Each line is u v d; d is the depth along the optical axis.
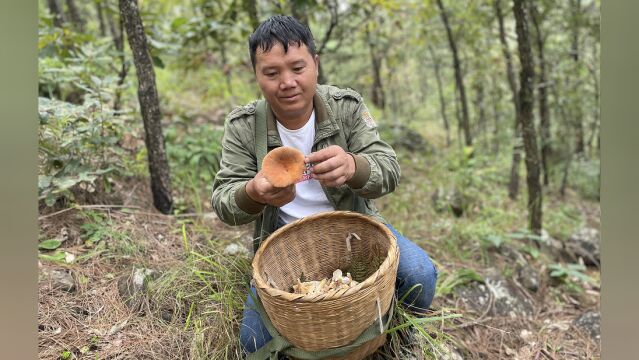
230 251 2.18
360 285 1.28
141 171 2.74
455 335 2.10
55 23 3.41
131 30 2.21
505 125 6.15
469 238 2.95
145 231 2.27
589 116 5.75
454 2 4.87
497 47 4.99
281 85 1.47
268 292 1.30
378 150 1.65
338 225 1.69
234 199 1.53
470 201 3.82
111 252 2.07
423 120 7.66
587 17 4.56
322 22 4.02
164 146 2.43
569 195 5.38
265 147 1.66
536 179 3.11
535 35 4.83
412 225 3.12
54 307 1.75
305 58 1.47
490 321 2.28
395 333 1.70
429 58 6.76
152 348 1.68
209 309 1.81
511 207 4.24
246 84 4.61
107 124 2.39
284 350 1.44
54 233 2.08
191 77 5.26
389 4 3.47
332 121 1.66
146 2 4.33
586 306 2.60
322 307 1.27
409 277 1.67
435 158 5.06
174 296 1.88
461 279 2.44
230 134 1.70
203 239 2.32
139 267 2.00
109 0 3.54
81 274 1.92
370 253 1.65
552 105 5.26
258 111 1.69
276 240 1.60
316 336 1.34
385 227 1.55
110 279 1.94
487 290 2.44
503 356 2.09
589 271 3.19
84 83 2.73
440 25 5.16
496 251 2.88
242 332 1.61
